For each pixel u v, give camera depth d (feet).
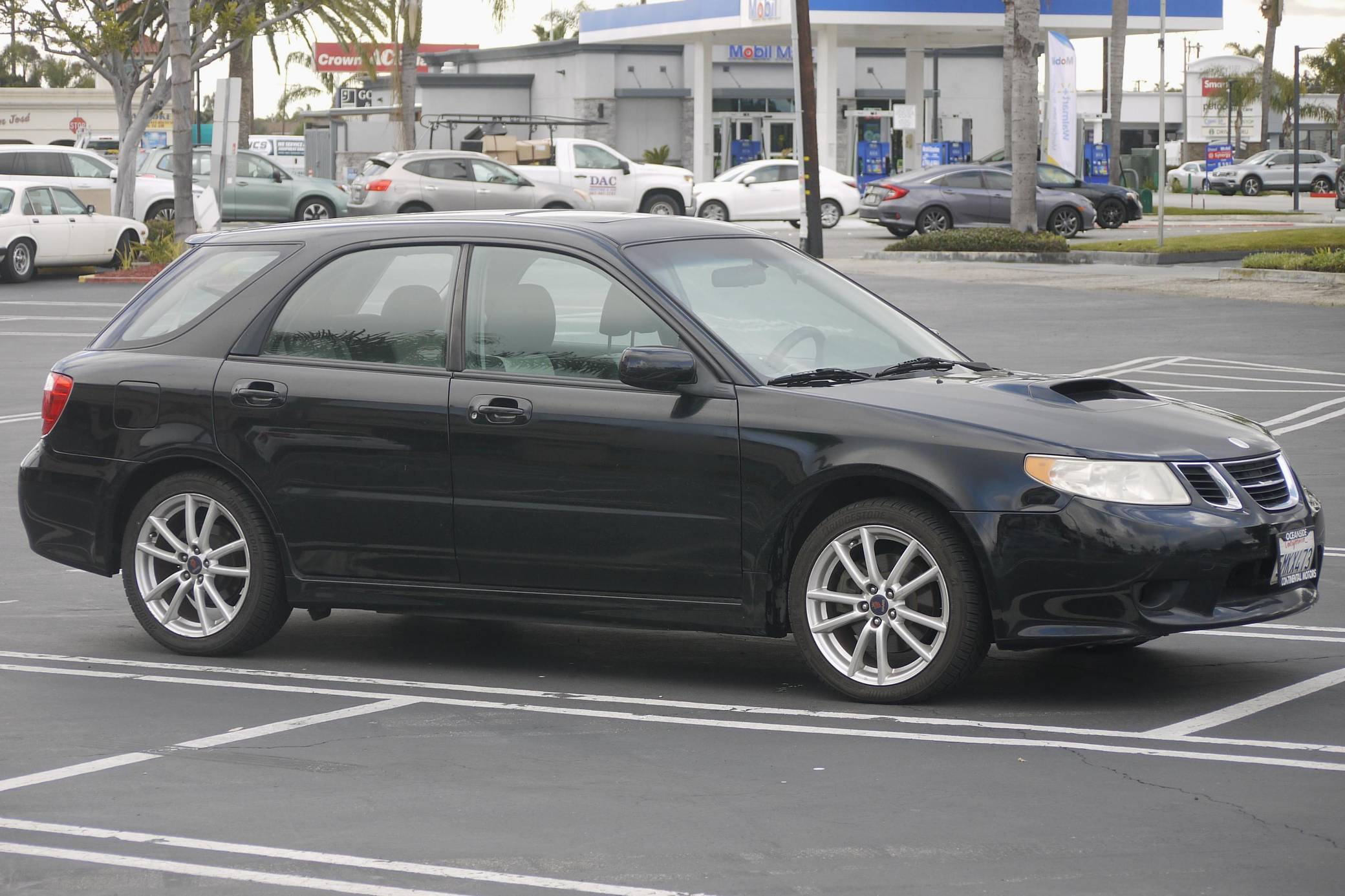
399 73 231.91
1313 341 86.99
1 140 305.32
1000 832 22.25
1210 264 136.26
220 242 34.40
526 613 30.83
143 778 25.27
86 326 102.22
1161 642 33.78
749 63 277.44
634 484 29.63
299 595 32.42
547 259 31.22
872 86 284.61
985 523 27.55
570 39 271.08
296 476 32.07
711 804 23.68
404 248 32.40
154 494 33.32
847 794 24.06
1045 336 90.27
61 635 35.40
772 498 28.81
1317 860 20.98
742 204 189.47
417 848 21.95
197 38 162.71
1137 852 21.36
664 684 30.94
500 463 30.48
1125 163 271.90
